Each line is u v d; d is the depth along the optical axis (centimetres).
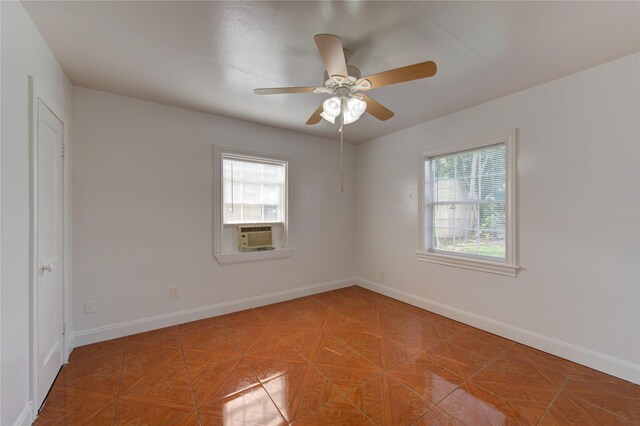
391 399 176
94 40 178
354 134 392
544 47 185
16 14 142
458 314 301
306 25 164
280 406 170
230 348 242
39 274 168
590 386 189
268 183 368
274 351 237
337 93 192
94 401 174
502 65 209
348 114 206
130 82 237
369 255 425
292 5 148
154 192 280
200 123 307
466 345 248
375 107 217
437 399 176
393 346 246
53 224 196
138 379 196
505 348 242
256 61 204
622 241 199
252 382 194
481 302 282
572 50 189
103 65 210
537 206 242
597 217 210
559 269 229
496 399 176
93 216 250
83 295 245
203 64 209
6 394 132
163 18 158
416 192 351
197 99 273
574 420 159
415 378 198
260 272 353
